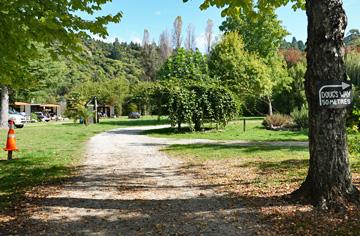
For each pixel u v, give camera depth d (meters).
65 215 5.19
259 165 9.11
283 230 4.34
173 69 28.72
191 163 9.91
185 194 6.37
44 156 11.52
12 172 8.69
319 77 5.06
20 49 6.61
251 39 41.19
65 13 6.46
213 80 25.41
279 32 40.44
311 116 5.24
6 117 27.91
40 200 6.07
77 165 9.90
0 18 6.01
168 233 4.40
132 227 4.64
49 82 32.97
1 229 4.61
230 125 27.98
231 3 7.23
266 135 19.62
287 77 38.22
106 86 66.25
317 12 5.05
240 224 4.64
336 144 5.06
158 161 10.52
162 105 22.09
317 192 5.14
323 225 4.41
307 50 5.29
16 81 7.84
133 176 8.22
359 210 4.79
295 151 11.67
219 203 5.68
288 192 6.06
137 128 29.62
